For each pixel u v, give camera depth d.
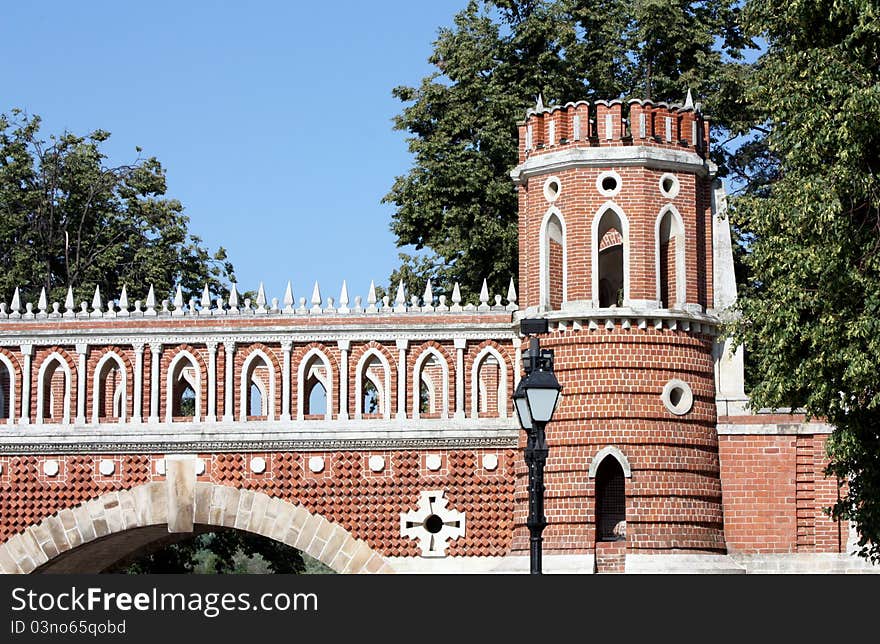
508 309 49.16
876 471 40.44
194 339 49.72
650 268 47.06
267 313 49.62
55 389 51.56
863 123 38.88
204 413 49.53
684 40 66.19
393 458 48.84
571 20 66.56
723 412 48.03
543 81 65.12
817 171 41.16
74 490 49.50
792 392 42.09
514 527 48.28
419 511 48.56
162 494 49.16
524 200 49.31
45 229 71.00
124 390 49.78
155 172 73.75
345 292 49.72
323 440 48.88
